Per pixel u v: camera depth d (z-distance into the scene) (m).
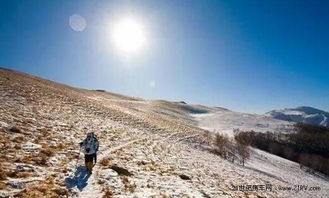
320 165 76.38
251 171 41.84
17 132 20.22
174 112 155.88
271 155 75.06
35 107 33.28
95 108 52.41
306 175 62.19
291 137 128.88
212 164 34.25
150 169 20.12
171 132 55.47
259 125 157.88
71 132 25.89
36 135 20.92
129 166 19.27
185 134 58.72
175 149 36.38
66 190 12.05
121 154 22.55
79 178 14.31
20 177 12.41
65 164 16.09
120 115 54.72
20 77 65.75
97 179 14.67
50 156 16.81
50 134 22.61
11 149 16.02
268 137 117.75
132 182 15.67
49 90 56.66
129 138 32.56
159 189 15.56
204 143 55.38
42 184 12.05
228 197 18.05
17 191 10.85
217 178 25.00
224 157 49.50
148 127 52.03
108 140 27.58
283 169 59.25
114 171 16.80
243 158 49.31
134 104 133.88
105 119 43.31
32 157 15.45
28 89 46.12
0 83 41.84
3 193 10.34
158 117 85.44
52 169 14.63
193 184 19.09
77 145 21.48
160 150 31.05
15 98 34.81
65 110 38.53
